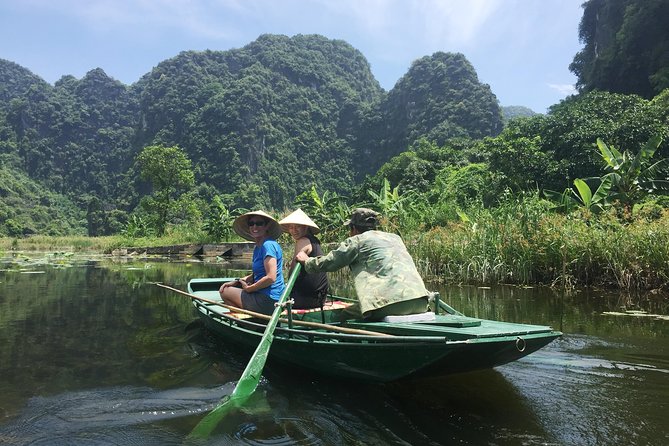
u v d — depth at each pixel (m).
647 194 12.92
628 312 6.04
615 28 39.78
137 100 137.00
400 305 3.47
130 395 3.10
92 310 6.44
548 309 6.31
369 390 3.20
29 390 3.19
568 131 18.62
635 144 16.67
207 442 2.41
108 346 4.43
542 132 19.55
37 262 18.77
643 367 3.63
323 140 112.19
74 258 23.02
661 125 17.12
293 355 3.54
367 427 2.60
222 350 4.30
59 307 6.71
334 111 120.19
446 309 4.04
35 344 4.51
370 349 3.00
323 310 3.93
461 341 2.71
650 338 4.57
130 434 2.50
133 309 6.54
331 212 20.33
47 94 130.00
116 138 124.69
